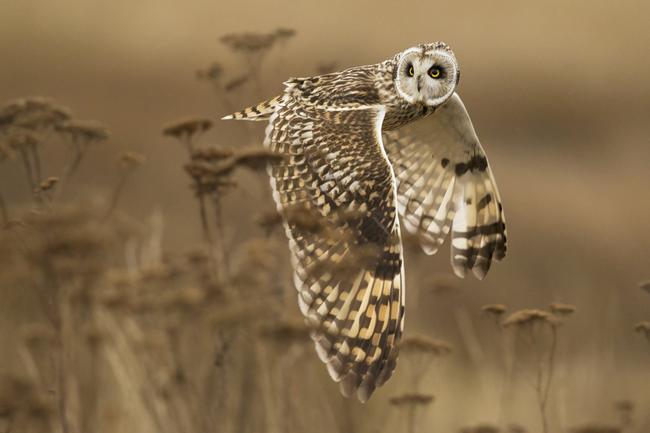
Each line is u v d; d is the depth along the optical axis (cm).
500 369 1841
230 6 3744
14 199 2150
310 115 1141
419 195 1305
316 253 1041
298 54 3659
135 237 1362
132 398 1290
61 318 1146
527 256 2745
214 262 1181
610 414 1633
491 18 4009
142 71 3600
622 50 3959
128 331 1299
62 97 3528
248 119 1197
